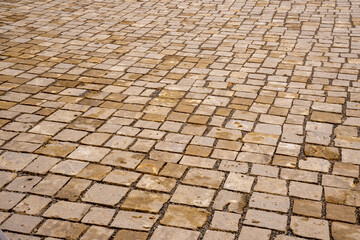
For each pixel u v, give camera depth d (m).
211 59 6.46
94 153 4.16
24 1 9.75
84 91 5.48
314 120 4.72
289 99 5.20
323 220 3.27
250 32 7.64
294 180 3.74
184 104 5.12
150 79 5.82
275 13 8.77
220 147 4.24
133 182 3.74
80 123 4.71
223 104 5.11
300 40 7.19
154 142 4.34
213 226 3.23
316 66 6.14
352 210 3.36
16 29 7.82
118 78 5.86
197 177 3.79
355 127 4.56
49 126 4.64
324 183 3.69
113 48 6.95
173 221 3.29
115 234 3.16
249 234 3.14
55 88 5.56
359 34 7.41
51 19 8.45
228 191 3.61
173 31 7.76
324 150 4.16
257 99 5.21
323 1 9.61
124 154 4.14
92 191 3.63
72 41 7.26
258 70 6.04
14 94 5.38
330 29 7.71
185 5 9.48
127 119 4.80
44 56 6.60
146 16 8.69
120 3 9.68
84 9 9.17
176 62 6.38
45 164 3.98
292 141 4.32
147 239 3.11
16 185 3.69
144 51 6.82
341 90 5.40
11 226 3.23
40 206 3.45
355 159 4.01
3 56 6.57
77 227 3.23
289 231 3.17
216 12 8.91
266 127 4.59
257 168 3.91
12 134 4.48
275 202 3.47
